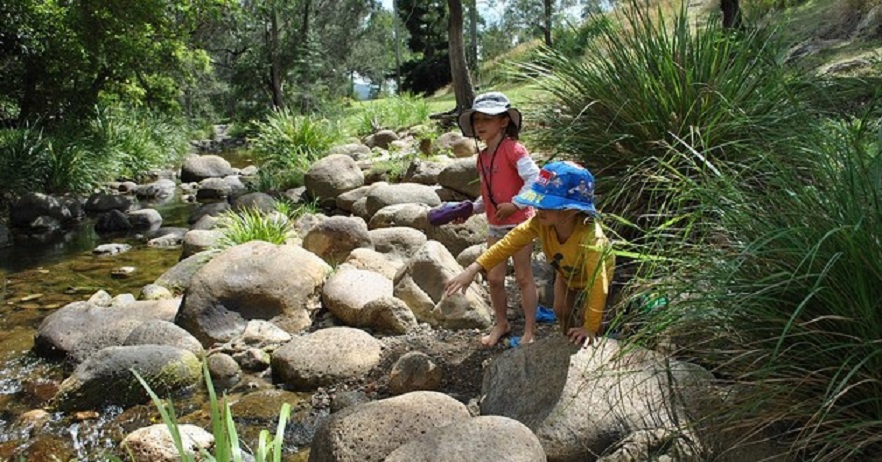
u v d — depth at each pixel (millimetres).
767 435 2396
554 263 3148
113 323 4480
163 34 16219
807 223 2430
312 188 9109
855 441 2188
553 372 2883
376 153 11234
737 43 4375
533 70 4832
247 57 28125
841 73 6410
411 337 4000
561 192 2922
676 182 3596
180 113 22484
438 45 35625
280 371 3779
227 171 13430
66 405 3564
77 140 12805
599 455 2576
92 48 14070
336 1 32719
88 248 7828
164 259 7121
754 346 2439
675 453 2410
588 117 4395
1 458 3158
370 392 3465
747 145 3701
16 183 10375
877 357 2164
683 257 2719
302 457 3020
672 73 4113
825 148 2756
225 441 2174
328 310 4602
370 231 5723
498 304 3703
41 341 4434
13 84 14414
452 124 13141
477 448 2420
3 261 7297
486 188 3582
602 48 4543
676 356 2801
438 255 4426
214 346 4270
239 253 4711
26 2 13477
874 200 2285
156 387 3645
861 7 10227
